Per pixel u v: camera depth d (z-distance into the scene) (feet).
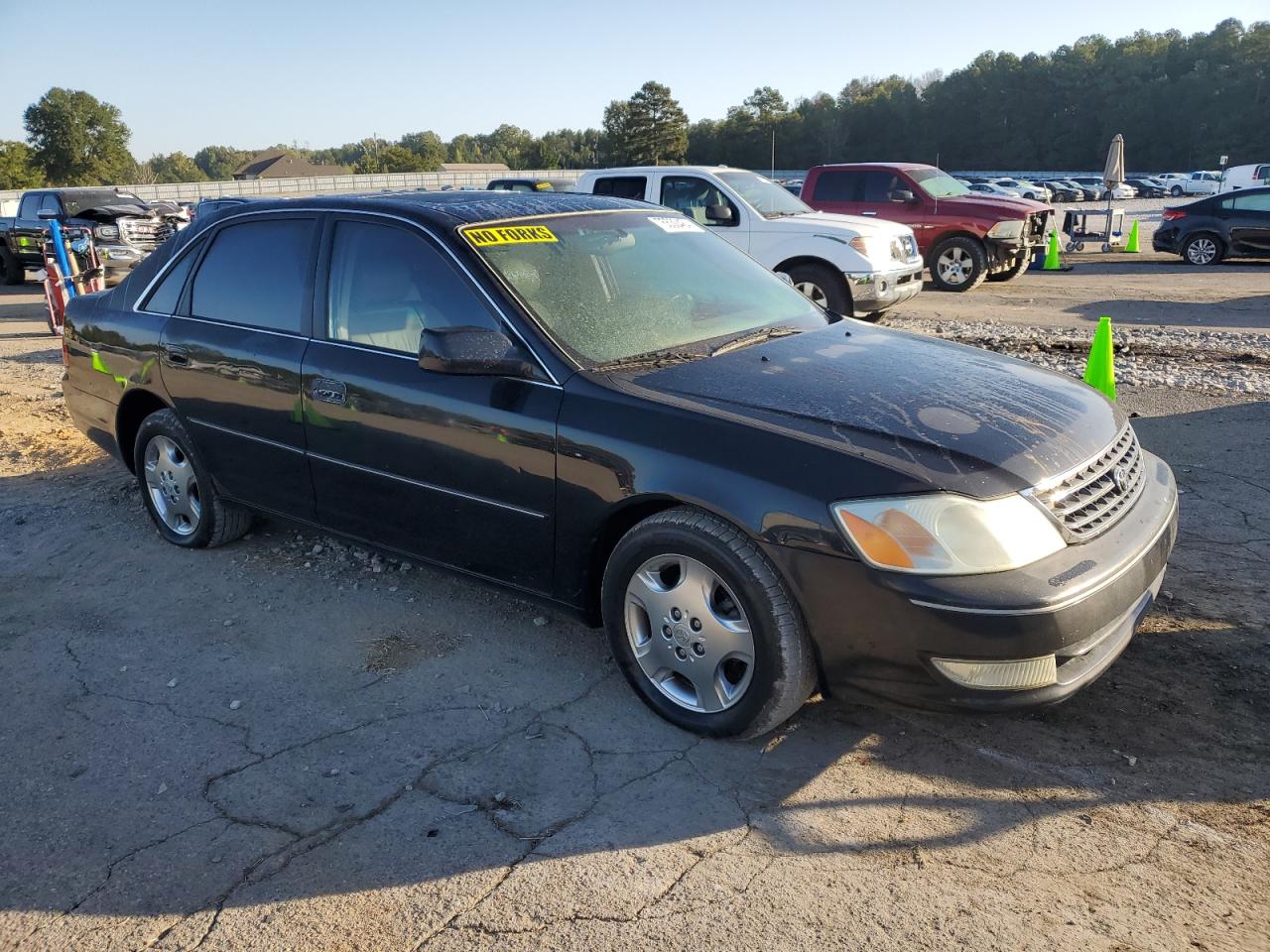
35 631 13.44
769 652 9.46
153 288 15.76
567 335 11.35
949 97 378.32
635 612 10.60
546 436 10.68
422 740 10.52
